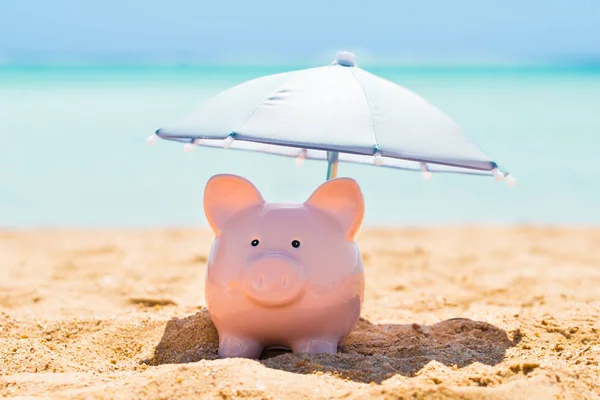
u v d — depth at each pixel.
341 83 0.67
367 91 0.66
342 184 0.65
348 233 0.65
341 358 0.64
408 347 0.69
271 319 0.63
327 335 0.65
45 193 1.86
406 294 0.96
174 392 0.56
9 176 2.03
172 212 1.70
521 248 1.29
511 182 0.65
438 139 0.64
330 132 0.61
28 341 0.71
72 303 0.91
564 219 1.66
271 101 0.64
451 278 1.05
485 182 2.04
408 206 1.78
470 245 1.32
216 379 0.57
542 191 1.93
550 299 0.92
